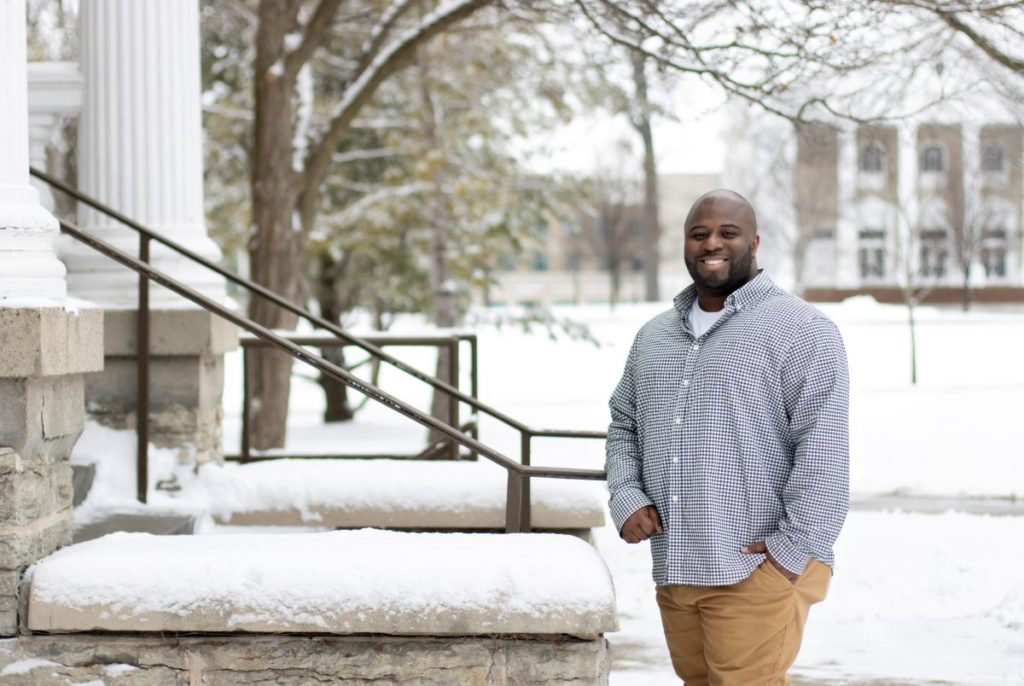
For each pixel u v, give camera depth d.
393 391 22.89
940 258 43.69
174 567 3.80
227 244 17.23
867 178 44.81
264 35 11.86
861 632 6.36
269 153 11.90
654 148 37.53
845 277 49.94
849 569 7.66
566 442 15.50
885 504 10.90
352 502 5.40
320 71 16.45
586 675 3.75
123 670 3.78
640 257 71.44
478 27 12.88
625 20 8.54
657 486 3.50
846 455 3.31
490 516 5.34
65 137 11.30
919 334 34.00
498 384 24.58
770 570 3.35
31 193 4.16
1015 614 6.59
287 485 5.49
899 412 18.95
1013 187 43.12
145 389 5.53
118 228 6.09
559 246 72.94
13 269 3.98
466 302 17.20
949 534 8.66
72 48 12.31
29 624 3.76
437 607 3.72
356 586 3.74
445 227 15.40
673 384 3.53
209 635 3.80
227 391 23.27
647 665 5.52
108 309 5.62
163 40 6.20
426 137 15.22
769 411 3.38
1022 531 8.80
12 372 3.81
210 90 16.42
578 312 47.44
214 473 5.56
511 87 16.02
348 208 16.38
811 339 3.37
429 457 7.04
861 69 8.20
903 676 5.35
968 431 16.53
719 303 3.61
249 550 3.89
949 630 6.38
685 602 3.48
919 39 8.23
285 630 3.74
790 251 43.91
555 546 3.93
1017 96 8.41
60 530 4.16
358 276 18.05
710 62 8.16
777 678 3.41
